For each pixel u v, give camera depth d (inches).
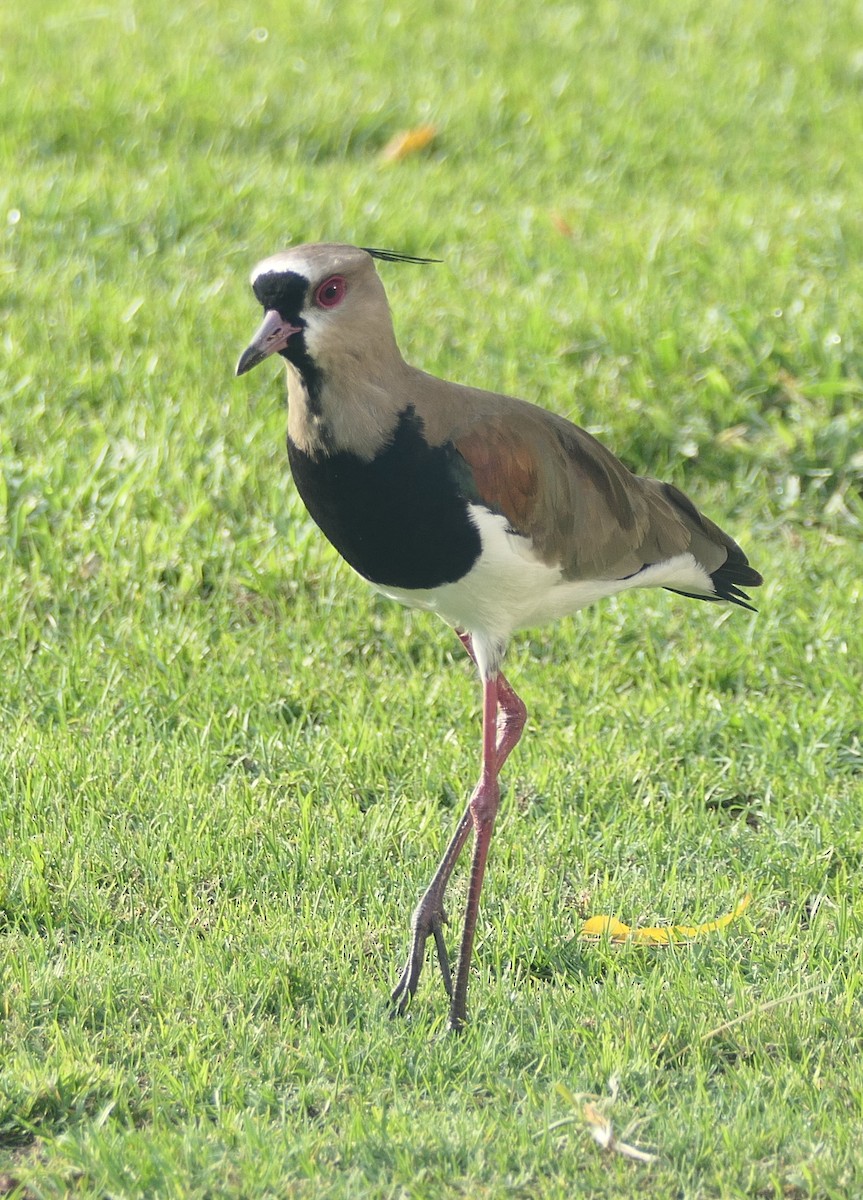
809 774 406.9
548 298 625.0
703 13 921.5
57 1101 290.7
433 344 593.9
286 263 310.8
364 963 338.6
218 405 563.8
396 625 469.7
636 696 446.6
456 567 330.6
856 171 742.5
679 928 345.4
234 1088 293.0
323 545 496.7
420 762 408.8
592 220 697.0
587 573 358.3
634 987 323.9
